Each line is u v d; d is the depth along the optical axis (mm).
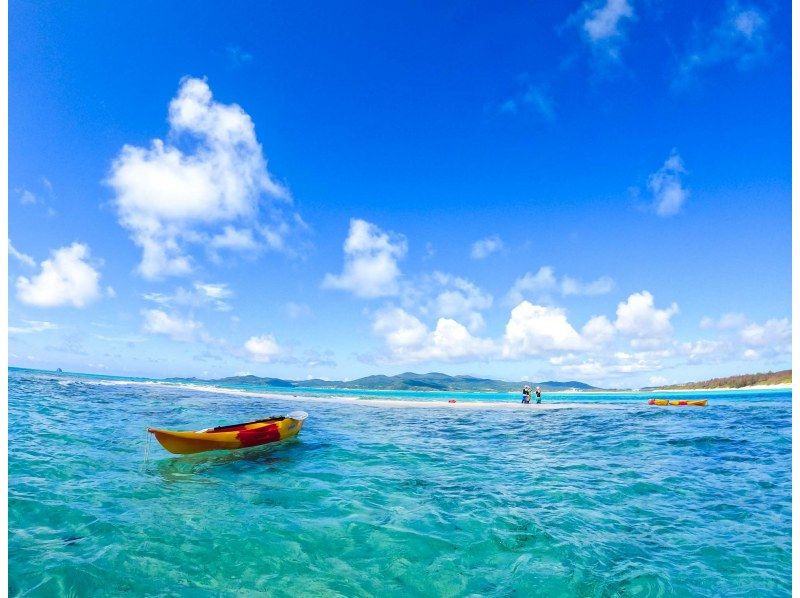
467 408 30172
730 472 10711
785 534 6852
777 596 5090
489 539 6656
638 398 50250
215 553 6066
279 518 7410
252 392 55094
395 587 5324
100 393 35062
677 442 14961
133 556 5867
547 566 5836
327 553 6156
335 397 44688
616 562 5949
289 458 12086
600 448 14055
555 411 27484
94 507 7648
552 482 9836
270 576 5508
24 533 6461
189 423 19344
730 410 26641
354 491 9047
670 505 8234
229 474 10289
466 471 10875
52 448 12109
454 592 5234
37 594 4906
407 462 11852
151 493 8648
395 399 41469
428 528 7055
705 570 5719
